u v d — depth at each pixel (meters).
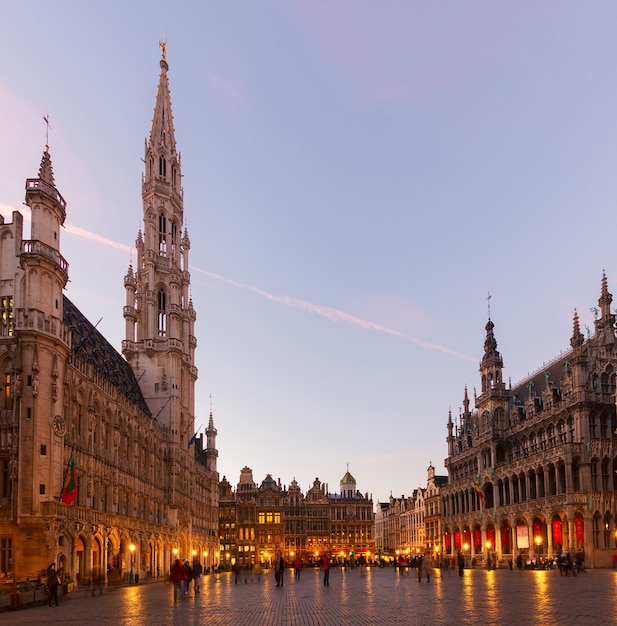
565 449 82.50
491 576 64.50
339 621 27.39
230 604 38.03
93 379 67.25
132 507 79.69
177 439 104.81
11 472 53.53
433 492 155.50
